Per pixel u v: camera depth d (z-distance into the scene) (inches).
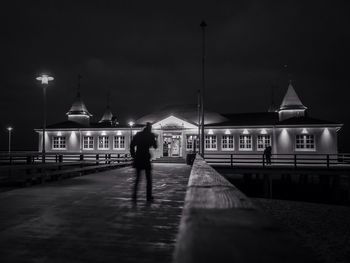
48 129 1524.4
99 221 216.4
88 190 385.1
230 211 49.9
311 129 1250.6
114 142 1469.0
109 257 144.2
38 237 177.2
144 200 308.0
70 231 190.5
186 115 1670.8
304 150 1248.8
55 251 152.9
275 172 974.4
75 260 140.4
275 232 33.7
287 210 586.6
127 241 169.9
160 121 1402.6
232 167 1006.4
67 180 516.4
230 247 27.6
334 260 305.9
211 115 1641.2
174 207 270.1
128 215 237.0
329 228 443.8
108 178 552.4
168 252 151.5
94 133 1489.9
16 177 414.9
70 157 1472.7
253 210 50.7
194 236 32.4
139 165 302.4
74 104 1807.3
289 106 1507.1
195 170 201.6
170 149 1439.5
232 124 1371.8
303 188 1146.7
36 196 333.1
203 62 942.4
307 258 24.3
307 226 455.8
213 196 72.6
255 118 1598.2
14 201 299.9
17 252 151.0
